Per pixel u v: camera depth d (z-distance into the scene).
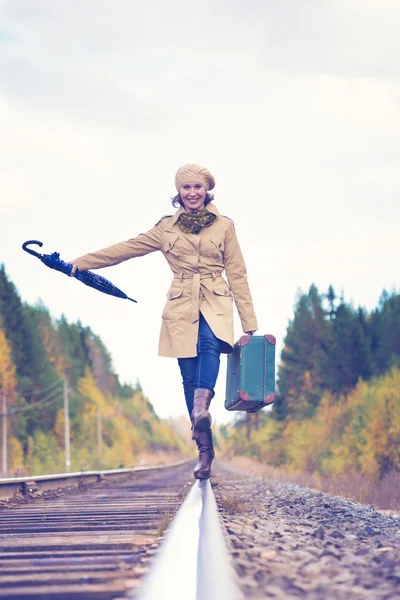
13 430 65.50
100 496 11.54
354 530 5.29
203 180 6.12
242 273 6.37
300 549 3.97
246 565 3.25
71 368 94.38
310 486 22.83
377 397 30.44
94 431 86.56
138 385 159.00
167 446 159.12
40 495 11.69
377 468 28.16
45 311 97.88
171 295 6.20
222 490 10.83
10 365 67.44
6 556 3.99
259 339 6.36
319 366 59.34
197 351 6.16
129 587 3.01
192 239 6.09
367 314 60.31
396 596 2.67
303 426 47.31
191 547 3.00
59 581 3.23
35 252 5.98
